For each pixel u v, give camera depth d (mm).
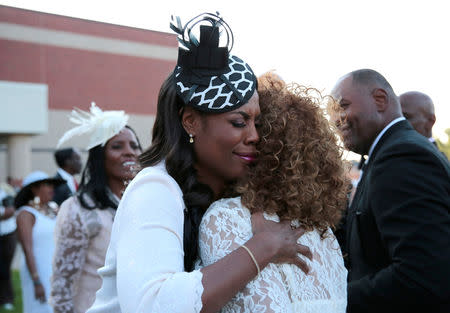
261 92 1449
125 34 18797
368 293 1949
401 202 1929
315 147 1381
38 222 4215
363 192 2193
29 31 17766
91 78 18578
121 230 1235
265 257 1203
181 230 1247
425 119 3676
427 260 1833
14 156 16438
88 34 18484
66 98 18422
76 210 2715
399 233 1902
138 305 1120
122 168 2857
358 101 2391
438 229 1860
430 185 1920
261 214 1310
